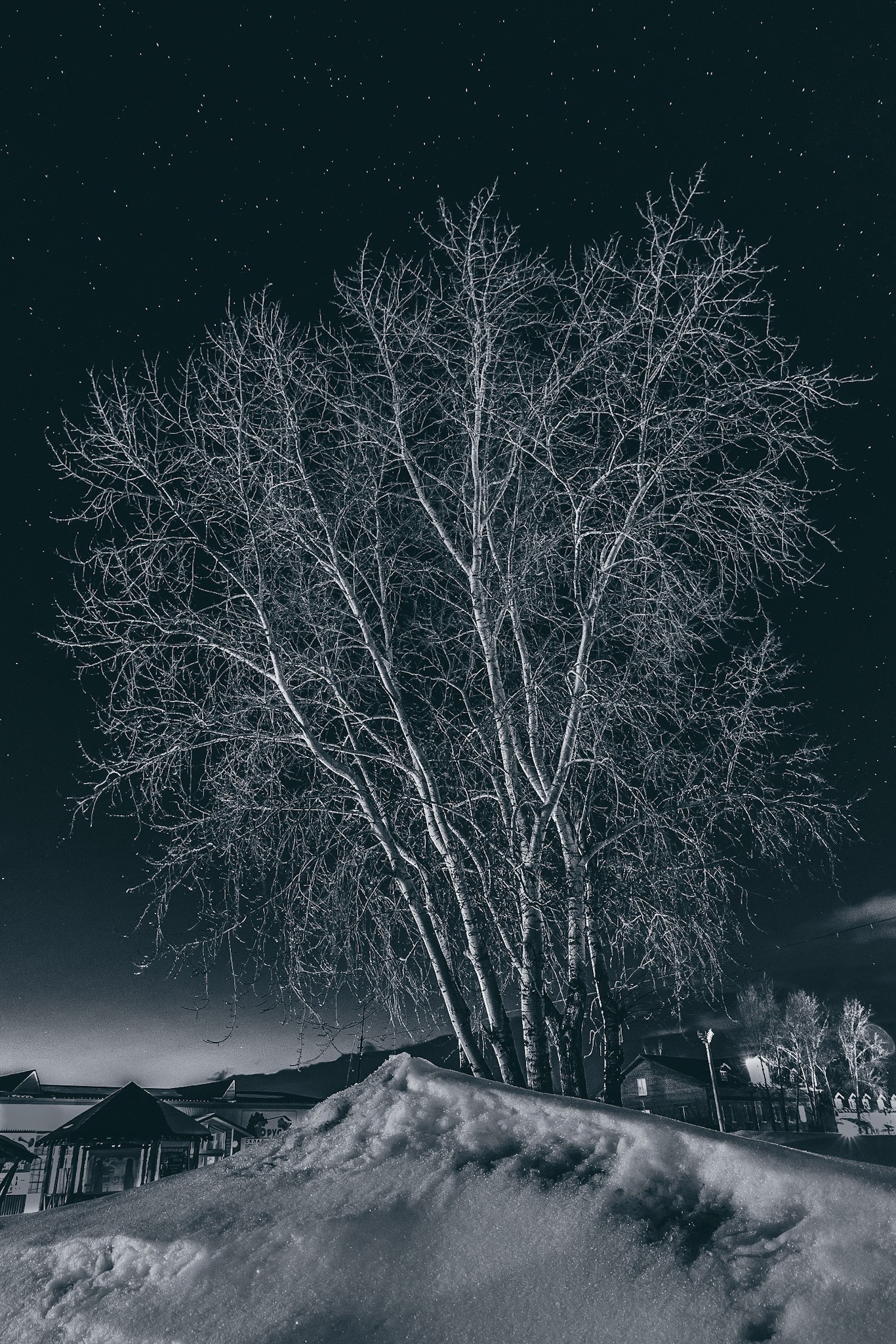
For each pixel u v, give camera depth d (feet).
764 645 22.75
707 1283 7.46
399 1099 11.80
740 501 22.68
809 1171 8.30
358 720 23.72
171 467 23.85
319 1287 8.46
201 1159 95.14
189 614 23.02
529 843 22.22
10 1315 9.66
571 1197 8.91
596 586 23.68
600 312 24.31
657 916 21.54
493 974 21.65
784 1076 137.28
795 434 22.43
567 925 22.67
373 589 25.84
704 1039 57.31
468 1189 9.44
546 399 24.26
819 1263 7.32
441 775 24.18
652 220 23.57
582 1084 21.59
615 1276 7.80
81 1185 83.51
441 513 26.55
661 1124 9.64
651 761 23.02
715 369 23.13
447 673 26.37
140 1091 79.92
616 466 23.84
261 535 23.94
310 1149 11.51
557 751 25.61
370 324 25.07
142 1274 9.55
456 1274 8.30
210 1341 8.11
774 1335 6.84
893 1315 6.68
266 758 23.66
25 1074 131.85
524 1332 7.50
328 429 25.23
